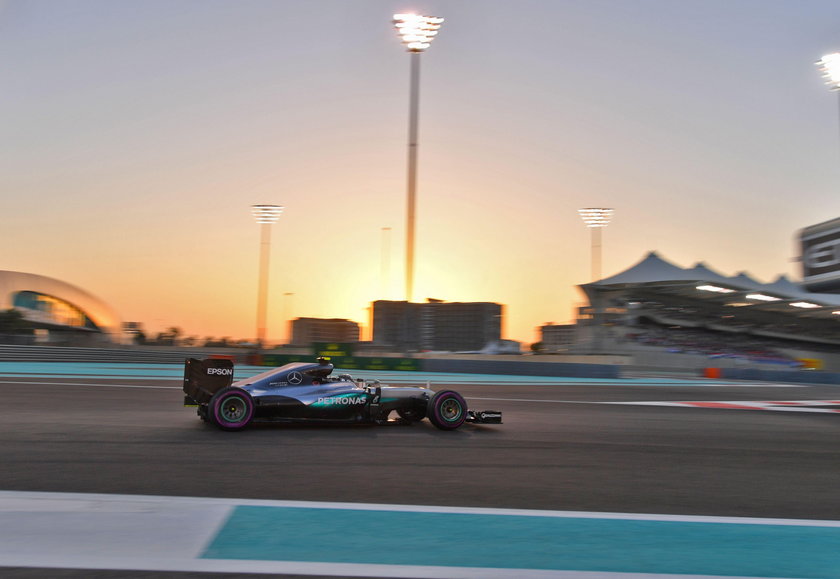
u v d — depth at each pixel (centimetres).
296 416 929
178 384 1941
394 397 987
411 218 2984
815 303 6384
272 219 4131
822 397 2084
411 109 2947
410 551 396
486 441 866
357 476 613
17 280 8444
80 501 488
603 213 4866
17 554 373
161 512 464
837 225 2766
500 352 6275
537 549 407
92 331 9238
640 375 3688
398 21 2906
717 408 1520
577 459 746
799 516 514
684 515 504
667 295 7069
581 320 6706
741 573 379
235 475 601
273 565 367
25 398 1324
